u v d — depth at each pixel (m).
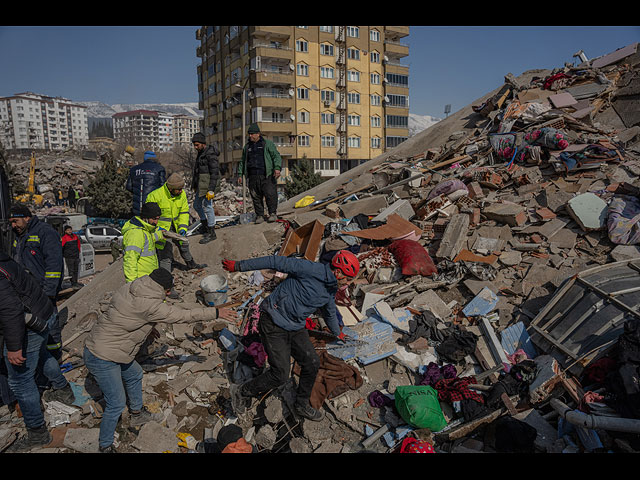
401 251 5.70
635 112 8.65
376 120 44.72
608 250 5.34
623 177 6.56
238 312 5.32
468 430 3.46
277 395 4.07
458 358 4.25
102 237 20.50
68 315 5.91
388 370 4.30
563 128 8.17
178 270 6.68
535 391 3.66
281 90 39.75
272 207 7.75
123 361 3.33
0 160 6.69
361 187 9.45
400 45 44.75
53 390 4.22
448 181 7.20
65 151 53.06
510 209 6.41
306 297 3.34
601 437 3.15
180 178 5.64
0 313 3.12
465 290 5.34
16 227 4.41
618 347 3.53
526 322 4.66
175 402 4.16
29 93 171.00
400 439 3.51
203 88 50.09
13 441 3.71
